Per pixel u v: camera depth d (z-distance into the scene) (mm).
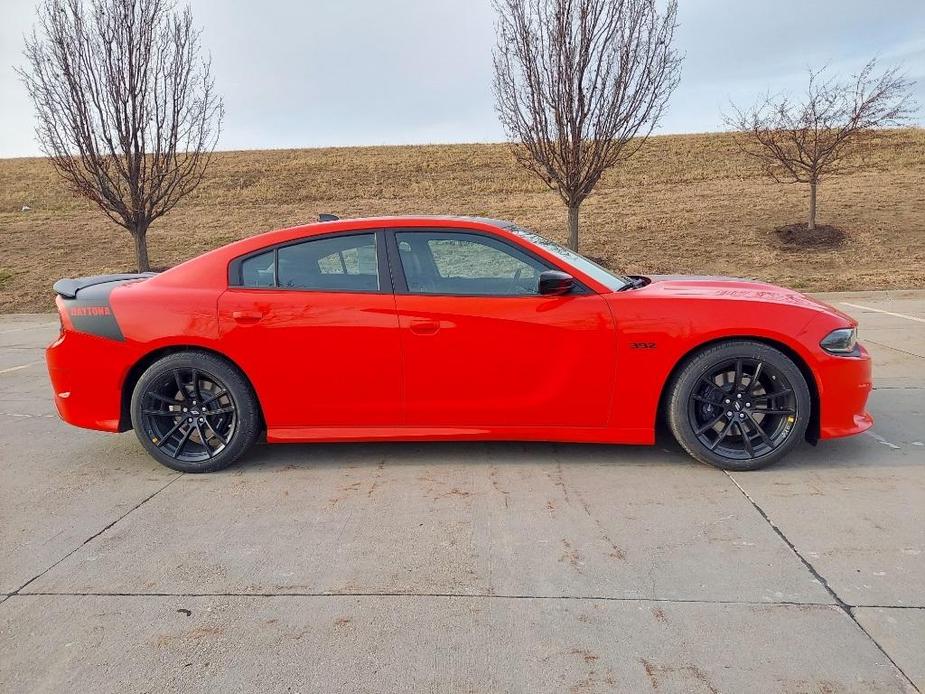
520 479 3650
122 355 3828
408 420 3807
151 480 3814
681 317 3590
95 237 19812
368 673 2096
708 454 3656
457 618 2375
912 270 12688
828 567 2646
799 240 15359
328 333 3701
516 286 3736
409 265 3789
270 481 3742
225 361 3822
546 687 2010
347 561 2809
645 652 2160
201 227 20984
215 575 2723
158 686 2062
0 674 2139
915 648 2141
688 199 20438
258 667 2141
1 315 12906
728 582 2559
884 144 26438
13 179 30906
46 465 4117
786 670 2053
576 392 3678
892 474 3568
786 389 3592
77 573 2766
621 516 3158
